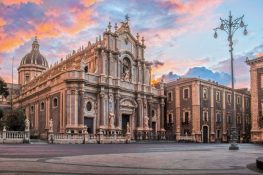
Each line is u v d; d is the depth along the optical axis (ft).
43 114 229.45
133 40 244.83
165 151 85.10
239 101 295.48
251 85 198.39
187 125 248.93
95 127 207.62
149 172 35.29
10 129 171.42
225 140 267.39
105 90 214.28
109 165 42.70
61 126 199.72
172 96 263.90
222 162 48.91
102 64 214.69
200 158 57.00
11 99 291.79
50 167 38.91
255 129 194.59
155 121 256.11
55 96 211.00
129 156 61.41
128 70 239.30
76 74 196.65
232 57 108.88
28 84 315.17
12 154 63.05
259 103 193.67
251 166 43.34
